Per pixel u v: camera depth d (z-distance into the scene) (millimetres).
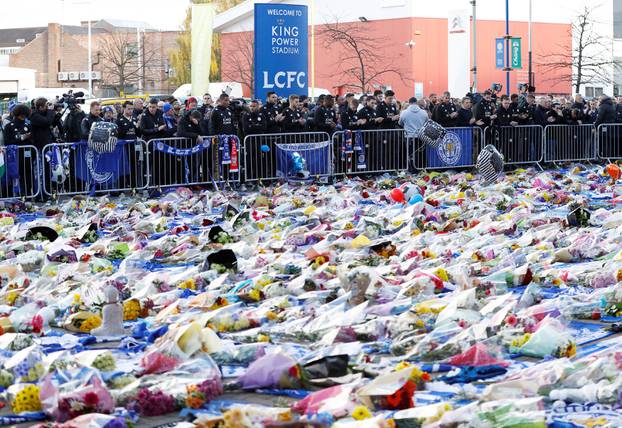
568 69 52781
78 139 19953
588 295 8883
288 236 12859
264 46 23641
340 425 5297
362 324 8031
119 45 79812
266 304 8945
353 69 49719
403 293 9023
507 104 24875
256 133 21562
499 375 6688
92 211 16922
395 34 48688
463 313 7965
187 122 20891
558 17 52375
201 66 25547
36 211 18031
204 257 11938
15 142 19188
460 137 24156
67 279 10367
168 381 6406
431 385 6453
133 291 9695
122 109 22000
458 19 36156
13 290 9805
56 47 89062
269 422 5344
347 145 22609
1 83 68812
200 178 21141
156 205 17312
